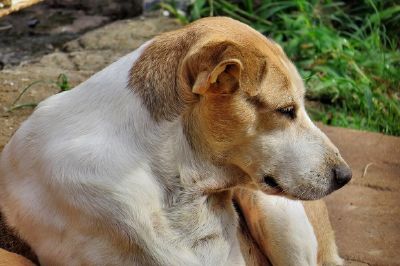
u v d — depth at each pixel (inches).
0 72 366.9
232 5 433.1
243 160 206.5
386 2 446.0
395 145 342.0
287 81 202.7
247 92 195.9
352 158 332.5
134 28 414.3
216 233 213.5
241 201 236.7
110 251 201.5
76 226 202.1
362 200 309.0
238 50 192.7
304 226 237.8
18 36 410.9
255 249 241.8
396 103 378.0
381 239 289.7
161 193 204.4
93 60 383.6
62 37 411.5
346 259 279.0
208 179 208.2
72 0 450.3
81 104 207.0
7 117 326.3
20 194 211.5
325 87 381.7
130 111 202.5
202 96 199.6
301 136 207.5
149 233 200.8
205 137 203.9
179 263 205.2
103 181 197.8
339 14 435.5
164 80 202.7
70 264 205.3
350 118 368.2
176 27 417.1
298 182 207.2
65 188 199.6
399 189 316.5
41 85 354.9
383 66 396.2
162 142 202.7
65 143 202.1
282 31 413.1
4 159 219.8
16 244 219.0
